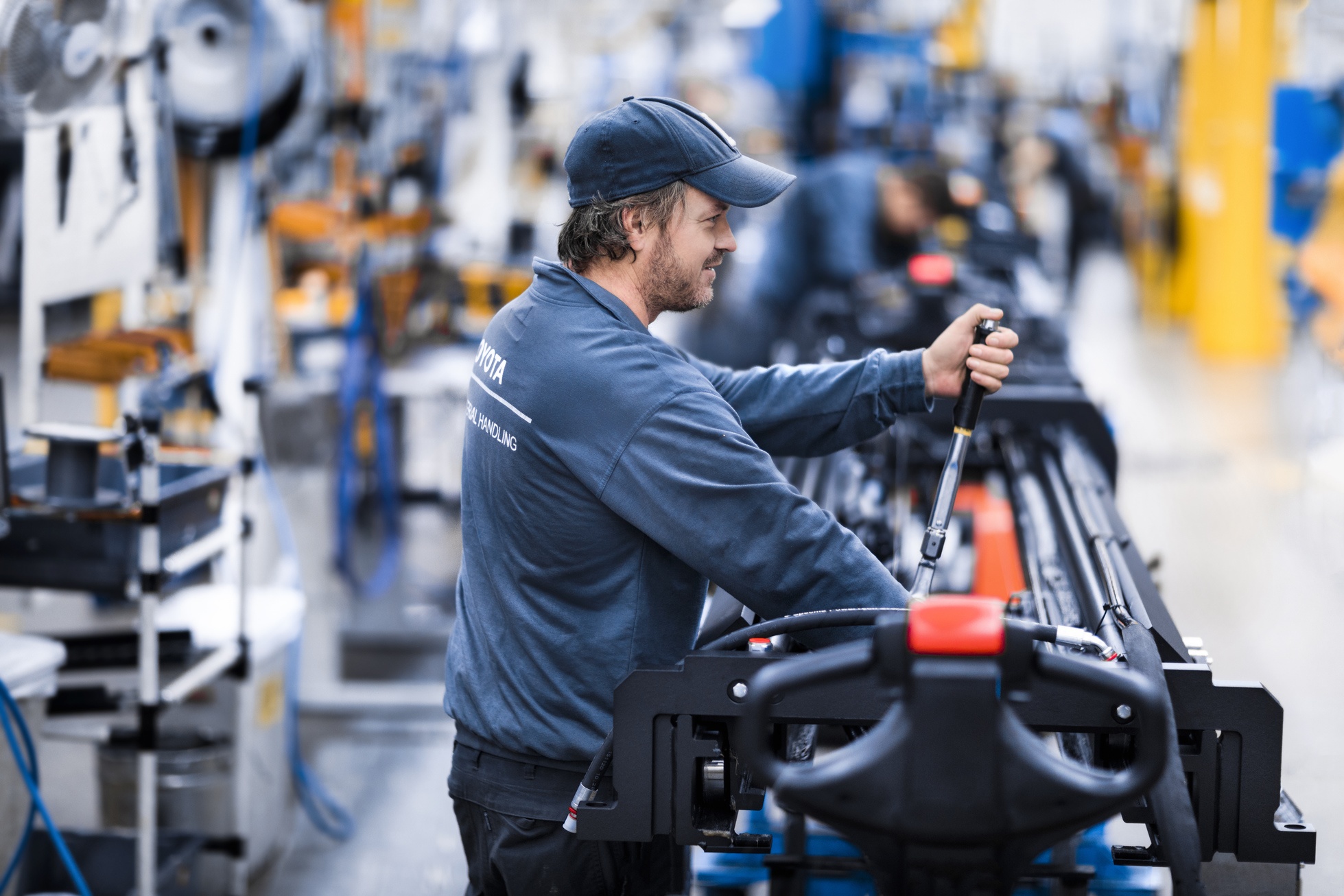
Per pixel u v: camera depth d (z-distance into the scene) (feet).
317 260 26.32
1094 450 12.67
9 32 11.57
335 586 21.16
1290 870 7.79
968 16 55.67
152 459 10.80
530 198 28.73
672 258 7.57
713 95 33.22
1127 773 5.20
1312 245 22.75
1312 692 16.29
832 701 6.75
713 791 7.18
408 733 16.53
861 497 11.34
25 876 11.56
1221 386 35.04
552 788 7.79
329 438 26.37
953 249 21.88
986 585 10.03
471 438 7.95
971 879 5.62
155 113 15.70
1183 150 45.96
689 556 7.16
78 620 14.82
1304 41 35.94
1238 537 22.48
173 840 12.10
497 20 24.84
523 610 7.74
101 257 14.70
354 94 21.29
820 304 17.34
